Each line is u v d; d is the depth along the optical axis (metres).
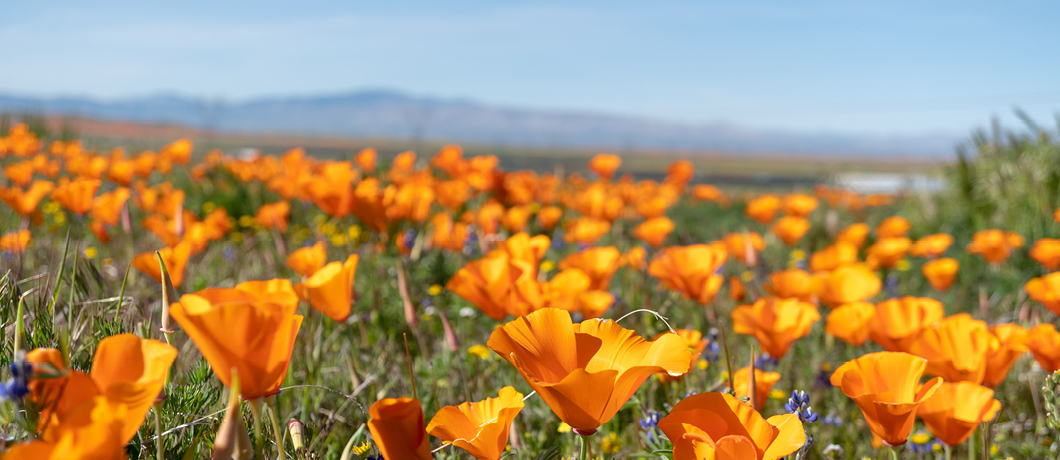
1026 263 5.48
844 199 10.40
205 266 4.22
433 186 5.43
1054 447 2.29
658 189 8.54
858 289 2.71
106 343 1.01
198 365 1.72
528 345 1.32
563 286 2.28
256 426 1.12
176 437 1.48
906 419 1.41
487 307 2.06
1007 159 8.02
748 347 3.43
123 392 0.92
